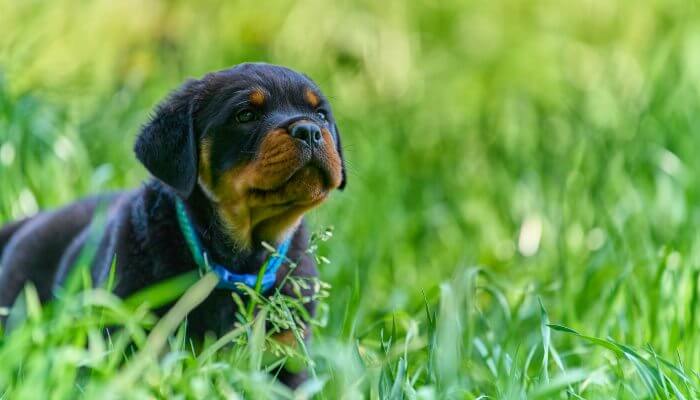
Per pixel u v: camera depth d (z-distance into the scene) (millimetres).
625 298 7477
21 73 12133
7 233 8508
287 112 6652
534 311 7723
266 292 6691
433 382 6020
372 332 7906
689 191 9617
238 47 14203
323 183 6465
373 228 10375
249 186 6387
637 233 9133
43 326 5645
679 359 6219
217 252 6629
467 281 7086
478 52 15180
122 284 6516
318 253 8859
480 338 7332
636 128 11203
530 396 5574
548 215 10320
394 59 14539
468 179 12516
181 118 6711
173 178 6555
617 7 14891
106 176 9969
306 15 14453
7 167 9750
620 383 6074
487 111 14211
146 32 14039
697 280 7109
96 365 5250
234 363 5832
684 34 12836
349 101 13758
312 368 5809
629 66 13961
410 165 13016
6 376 5246
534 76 14523
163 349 6371
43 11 13320
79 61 13344
